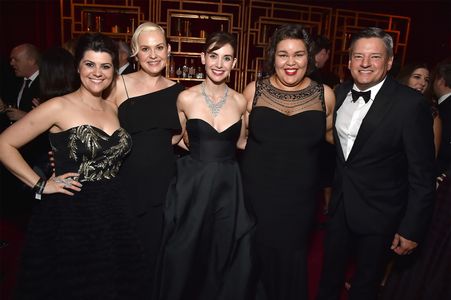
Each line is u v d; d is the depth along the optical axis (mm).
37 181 1765
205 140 2131
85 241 1737
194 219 2104
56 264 1692
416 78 2488
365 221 1936
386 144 1828
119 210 1875
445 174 2096
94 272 1726
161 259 2111
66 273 1688
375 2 7016
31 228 1759
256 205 2197
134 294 1831
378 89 1870
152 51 2182
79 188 1778
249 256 2129
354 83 1991
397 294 2211
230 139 2164
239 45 6316
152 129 2246
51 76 2064
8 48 6348
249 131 2217
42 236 1732
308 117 2105
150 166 2236
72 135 1776
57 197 1776
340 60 6652
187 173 2152
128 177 2250
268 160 2150
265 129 2143
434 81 2326
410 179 1812
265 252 2242
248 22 6188
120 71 3836
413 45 7219
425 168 1763
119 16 6551
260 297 2211
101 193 1831
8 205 3734
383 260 1996
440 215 2045
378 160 1873
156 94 2271
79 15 6531
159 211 2301
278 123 2127
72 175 1767
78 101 1872
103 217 1802
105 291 1732
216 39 2027
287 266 2213
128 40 6094
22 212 3785
